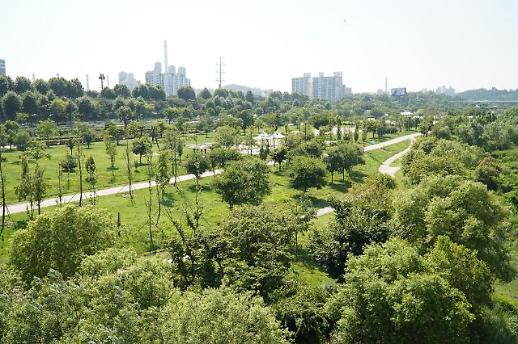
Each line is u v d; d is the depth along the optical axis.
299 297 35.78
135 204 69.62
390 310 29.02
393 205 46.66
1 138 107.81
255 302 24.75
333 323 34.75
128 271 27.28
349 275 31.02
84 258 31.88
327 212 69.94
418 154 83.31
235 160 87.81
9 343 20.00
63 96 181.50
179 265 37.41
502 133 119.38
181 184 84.81
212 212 66.94
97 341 18.98
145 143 103.69
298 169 77.69
